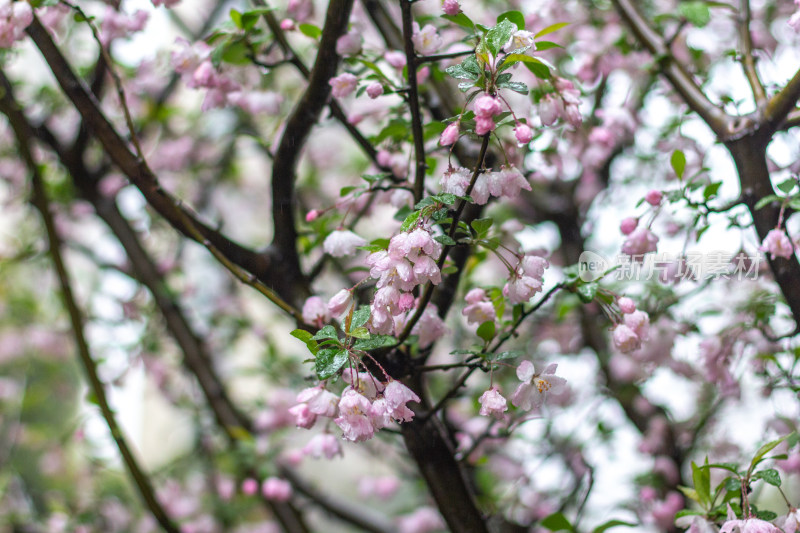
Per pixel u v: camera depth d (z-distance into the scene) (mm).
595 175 3127
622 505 2926
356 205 2492
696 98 2393
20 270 4465
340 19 2238
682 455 2922
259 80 2600
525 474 2969
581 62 2828
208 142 3816
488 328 2197
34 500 4387
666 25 2760
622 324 2211
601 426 2996
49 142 2963
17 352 4582
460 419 2949
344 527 4117
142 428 5023
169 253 3740
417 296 2207
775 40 2730
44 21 2496
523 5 3000
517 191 2066
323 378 2012
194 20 3588
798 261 2275
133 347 3266
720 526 2174
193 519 3672
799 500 2830
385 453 3512
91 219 3689
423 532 3250
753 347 2572
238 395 3936
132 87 3225
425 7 2938
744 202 2283
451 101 2441
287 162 2322
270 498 2939
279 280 2365
